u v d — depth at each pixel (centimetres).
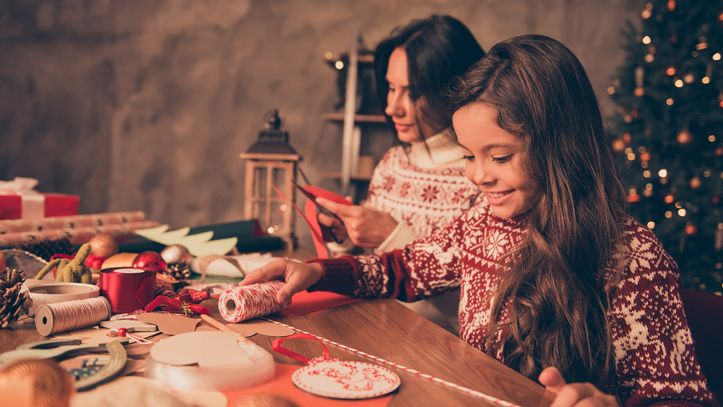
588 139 93
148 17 466
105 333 87
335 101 470
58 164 466
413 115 171
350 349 89
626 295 87
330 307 116
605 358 86
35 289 96
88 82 465
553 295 92
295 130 473
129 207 473
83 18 462
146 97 470
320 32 470
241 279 139
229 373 70
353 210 156
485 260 113
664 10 410
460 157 174
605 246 90
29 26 458
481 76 92
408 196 180
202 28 469
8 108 460
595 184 93
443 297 159
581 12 469
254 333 94
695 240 395
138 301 100
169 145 473
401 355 88
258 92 472
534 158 90
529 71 90
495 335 100
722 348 104
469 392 74
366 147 469
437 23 166
